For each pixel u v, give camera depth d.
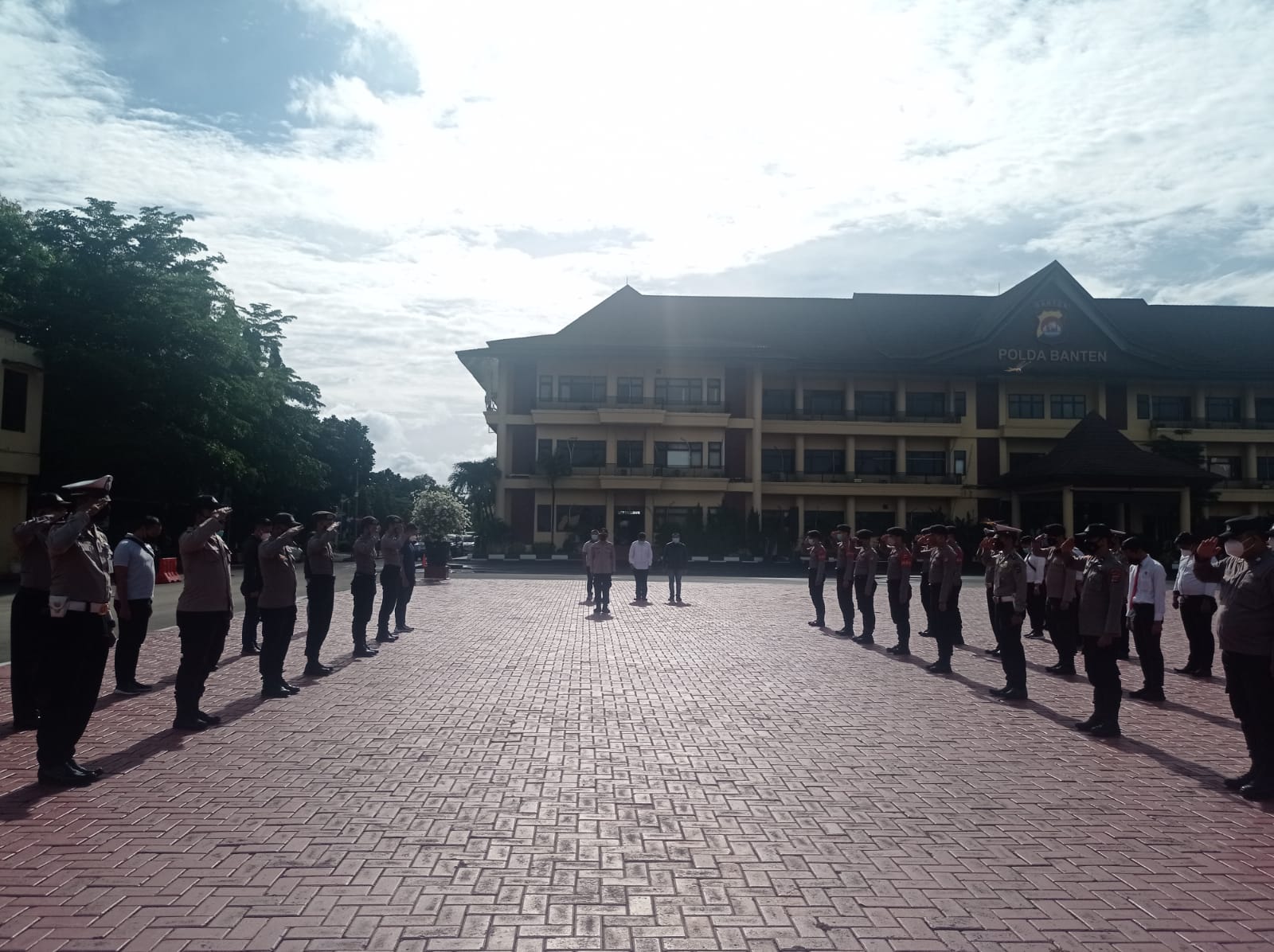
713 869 5.25
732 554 49.75
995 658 14.38
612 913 4.64
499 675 11.96
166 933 4.34
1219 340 60.78
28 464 32.72
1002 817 6.32
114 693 10.52
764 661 13.53
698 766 7.54
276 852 5.42
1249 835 6.01
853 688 11.41
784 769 7.48
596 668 12.67
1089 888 5.06
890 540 15.03
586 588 29.14
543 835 5.78
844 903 4.80
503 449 52.38
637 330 56.22
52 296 33.97
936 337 58.97
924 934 4.43
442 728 8.77
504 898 4.80
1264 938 4.45
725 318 58.78
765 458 54.78
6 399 31.84
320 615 11.77
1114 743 8.66
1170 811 6.52
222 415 37.84
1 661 12.84
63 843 5.55
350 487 78.31
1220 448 56.38
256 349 47.66
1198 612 13.22
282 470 47.06
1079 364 54.72
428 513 59.72
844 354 55.91
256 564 13.59
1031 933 4.47
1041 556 16.78
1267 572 7.06
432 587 30.09
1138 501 49.16
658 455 53.22
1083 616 9.16
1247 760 8.09
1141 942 4.39
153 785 6.80
